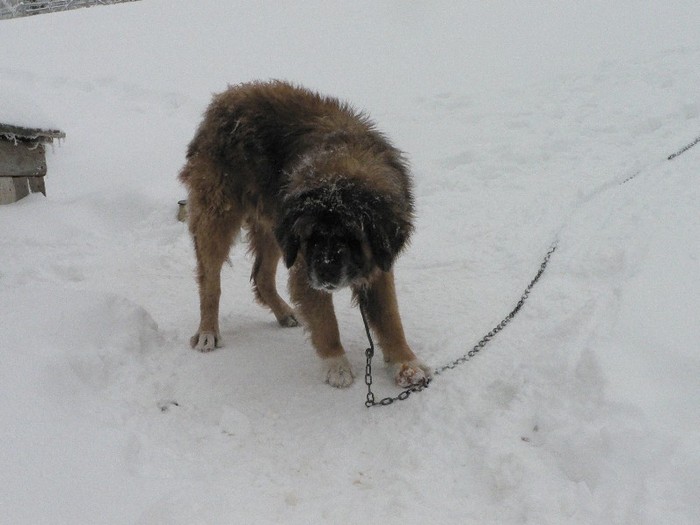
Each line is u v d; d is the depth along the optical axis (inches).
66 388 90.4
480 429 88.0
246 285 133.6
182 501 78.7
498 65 267.7
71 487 77.9
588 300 100.3
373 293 99.5
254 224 114.3
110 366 98.0
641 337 87.4
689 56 237.5
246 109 107.1
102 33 371.2
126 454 84.0
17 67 294.4
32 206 155.6
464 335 106.0
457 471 84.1
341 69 285.7
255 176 106.3
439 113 220.1
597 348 87.5
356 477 85.7
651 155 158.1
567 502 76.5
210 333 108.6
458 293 118.9
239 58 309.7
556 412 85.1
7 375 88.0
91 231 154.3
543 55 271.4
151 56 318.0
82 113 233.9
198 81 276.2
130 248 148.6
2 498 75.4
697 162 144.3
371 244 93.0
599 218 128.3
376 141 101.9
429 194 163.9
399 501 81.4
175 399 97.3
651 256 102.4
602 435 78.6
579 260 114.0
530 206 146.3
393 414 93.3
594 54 260.7
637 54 250.5
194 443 90.7
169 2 440.1
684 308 89.7
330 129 101.7
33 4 553.3
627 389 82.0
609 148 171.6
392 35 332.8
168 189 172.2
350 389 99.0
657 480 73.9
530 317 105.0
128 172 181.0
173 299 125.0
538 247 127.3
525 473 80.5
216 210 108.5
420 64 282.8
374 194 93.3
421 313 113.9
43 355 91.7
